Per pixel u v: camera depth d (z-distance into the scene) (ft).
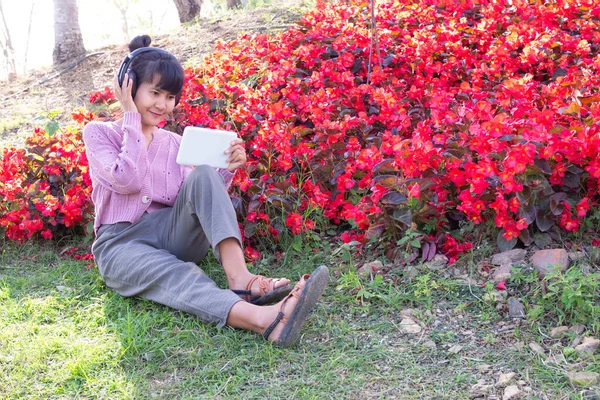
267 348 8.59
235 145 10.16
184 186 9.78
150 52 10.01
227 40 23.44
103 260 10.16
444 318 9.30
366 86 14.05
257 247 12.23
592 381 7.52
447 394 7.61
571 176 10.85
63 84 24.77
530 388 7.59
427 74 15.29
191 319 9.41
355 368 8.27
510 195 10.61
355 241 11.09
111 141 10.21
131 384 8.11
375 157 11.32
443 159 11.18
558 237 10.46
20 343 9.17
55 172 13.96
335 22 18.07
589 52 15.11
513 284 9.73
